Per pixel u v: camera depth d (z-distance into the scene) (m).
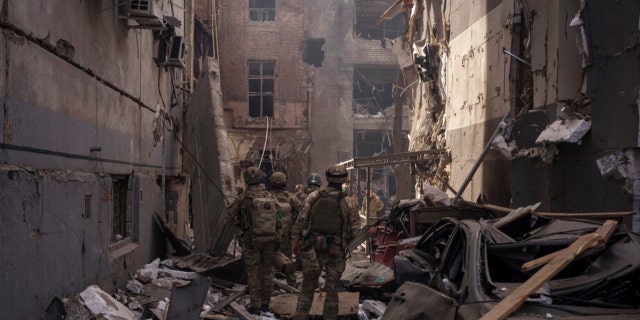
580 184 7.88
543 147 8.70
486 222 5.80
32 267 4.96
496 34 11.33
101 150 7.32
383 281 8.35
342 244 6.73
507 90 10.68
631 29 6.84
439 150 14.48
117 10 7.98
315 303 7.75
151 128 10.84
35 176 5.02
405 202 11.07
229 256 10.63
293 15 25.88
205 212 12.07
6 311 4.46
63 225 5.73
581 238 4.41
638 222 6.76
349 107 26.22
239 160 25.27
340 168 6.85
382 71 30.22
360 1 30.61
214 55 24.39
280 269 8.84
